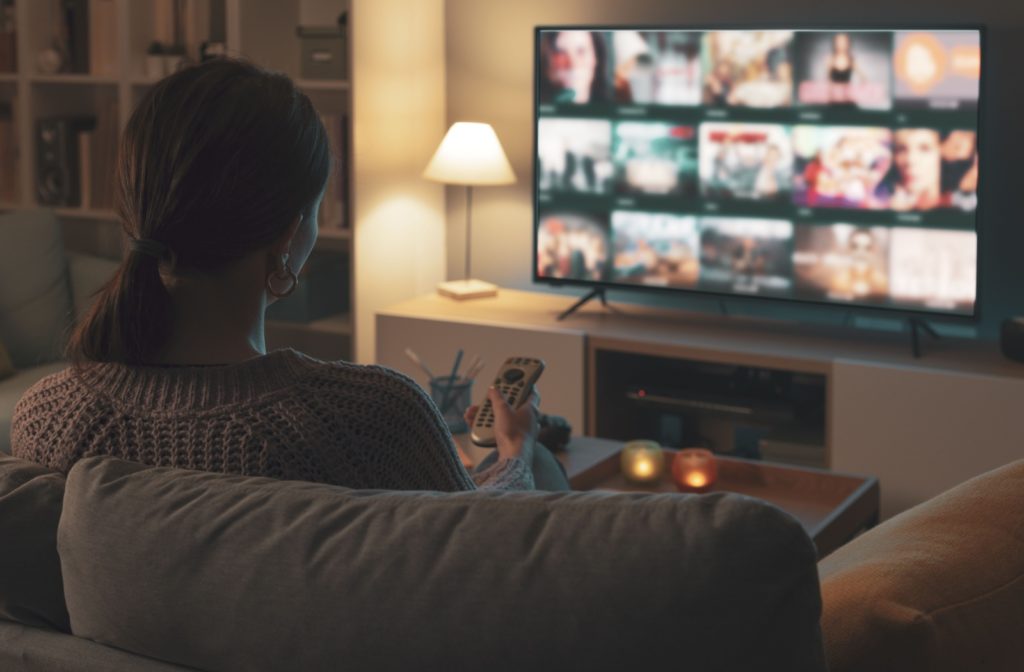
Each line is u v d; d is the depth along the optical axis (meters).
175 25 4.86
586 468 2.97
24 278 4.04
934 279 3.83
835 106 3.90
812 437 3.93
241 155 1.16
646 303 4.55
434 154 4.58
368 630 0.93
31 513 1.16
